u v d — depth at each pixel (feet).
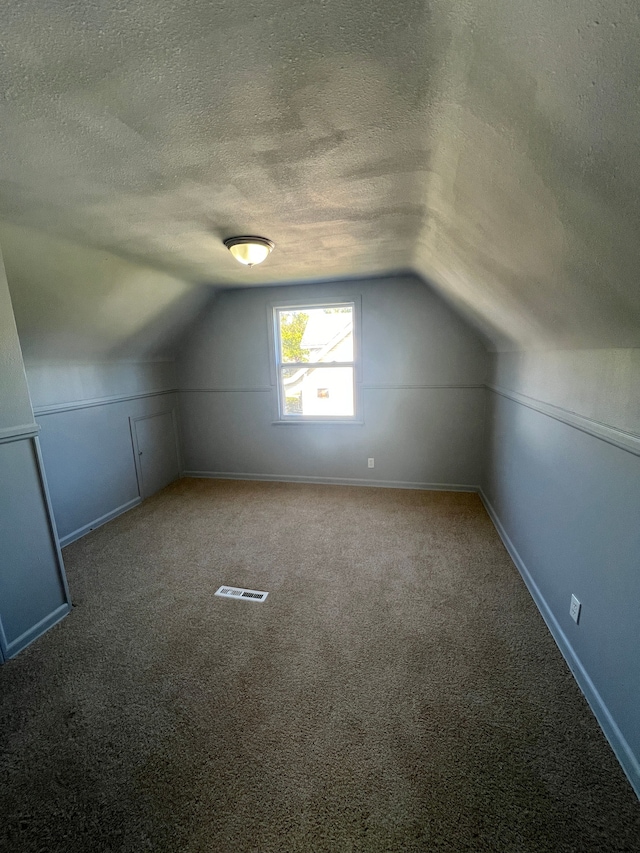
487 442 11.06
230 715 4.72
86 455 9.89
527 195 3.25
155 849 3.44
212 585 7.41
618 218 2.66
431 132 3.40
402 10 2.13
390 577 7.53
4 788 3.96
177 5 2.18
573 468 5.46
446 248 6.40
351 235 6.88
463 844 3.41
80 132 3.50
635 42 1.70
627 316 3.68
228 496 12.18
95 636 6.12
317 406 13.04
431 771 4.01
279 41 2.44
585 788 3.83
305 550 8.66
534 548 6.93
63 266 7.13
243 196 5.04
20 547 5.88
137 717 4.72
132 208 5.34
